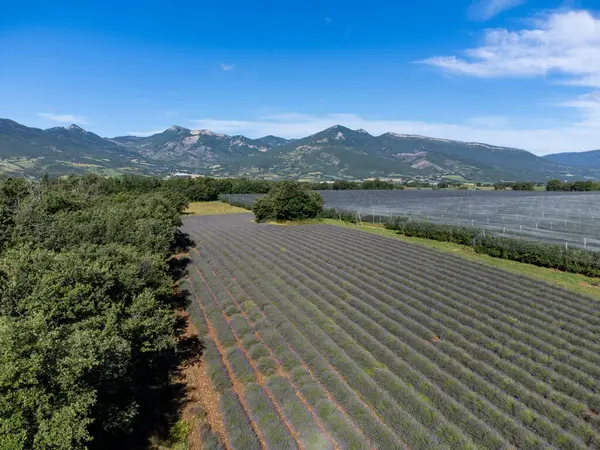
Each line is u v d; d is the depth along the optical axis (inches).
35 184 2316.7
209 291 1241.4
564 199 3991.1
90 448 512.7
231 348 854.5
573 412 595.5
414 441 543.8
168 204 1877.5
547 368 717.3
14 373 391.9
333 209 2923.2
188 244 1914.4
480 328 887.7
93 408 512.4
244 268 1441.9
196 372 786.8
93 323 560.4
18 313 564.7
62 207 1534.2
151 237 1184.2
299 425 596.4
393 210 3189.0
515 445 530.0
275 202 2632.9
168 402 684.1
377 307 1040.2
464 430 562.3
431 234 1987.0
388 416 601.6
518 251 1509.6
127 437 578.6
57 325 552.4
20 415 388.5
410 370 721.6
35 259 650.2
